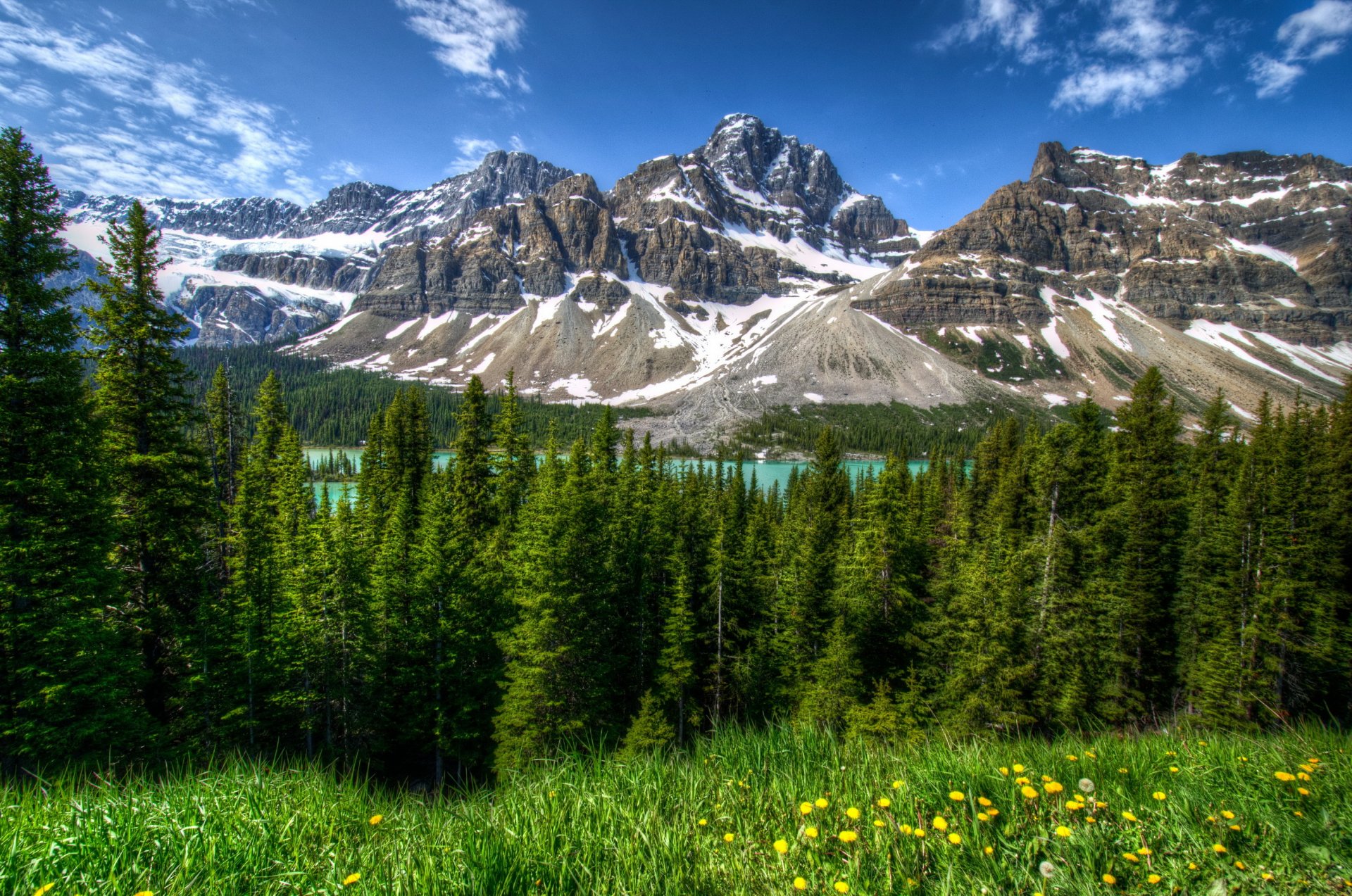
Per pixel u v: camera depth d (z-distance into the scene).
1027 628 26.70
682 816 4.31
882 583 31.48
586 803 4.42
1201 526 32.94
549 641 23.02
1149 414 33.66
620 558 30.44
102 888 3.32
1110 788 4.45
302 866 3.67
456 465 38.22
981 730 22.33
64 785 4.90
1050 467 32.12
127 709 17.80
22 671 15.45
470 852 3.58
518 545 28.83
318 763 5.10
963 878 3.42
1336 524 30.31
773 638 33.38
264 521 29.06
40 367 16.00
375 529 35.53
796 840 3.89
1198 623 30.94
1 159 15.57
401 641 26.91
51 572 16.28
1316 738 5.59
